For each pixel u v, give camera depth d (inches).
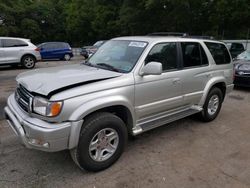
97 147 121.2
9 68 509.0
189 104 173.6
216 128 183.8
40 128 104.1
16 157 136.4
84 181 116.8
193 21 936.3
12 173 121.8
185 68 163.3
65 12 1736.0
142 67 136.3
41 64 625.6
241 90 319.0
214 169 128.6
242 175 123.9
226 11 823.7
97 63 153.8
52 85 111.0
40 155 138.9
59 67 151.6
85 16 1545.3
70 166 128.9
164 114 157.2
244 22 880.3
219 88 204.2
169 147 151.6
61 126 105.5
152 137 165.5
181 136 167.9
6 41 471.2
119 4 1289.4
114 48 157.9
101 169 124.3
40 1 1711.4
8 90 289.7
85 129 114.0
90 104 112.0
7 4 1485.0
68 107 106.8
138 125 142.1
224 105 248.7
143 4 933.8
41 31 1646.2
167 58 152.9
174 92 155.9
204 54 180.4
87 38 1668.3
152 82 139.9
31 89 112.4
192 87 169.3
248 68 304.7
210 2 876.6
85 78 120.3
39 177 119.2
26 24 1534.2
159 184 115.6
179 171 126.1
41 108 107.3
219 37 944.9
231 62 207.8
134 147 150.6
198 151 147.3
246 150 149.9
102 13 1327.5
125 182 116.6
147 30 1016.9
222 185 115.6
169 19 930.1
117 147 128.5
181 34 183.3
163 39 153.3
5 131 169.0
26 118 111.7
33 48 505.0
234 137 168.4
